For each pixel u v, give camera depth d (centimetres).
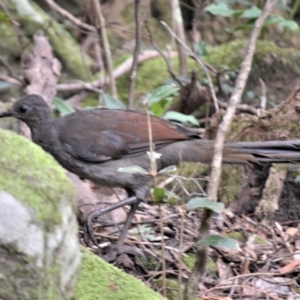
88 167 1033
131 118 1042
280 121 1177
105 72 1683
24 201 544
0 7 1605
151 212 1084
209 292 909
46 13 1906
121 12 1984
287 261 987
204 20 2012
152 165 807
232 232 1073
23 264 537
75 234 589
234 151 993
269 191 1145
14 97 1577
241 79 842
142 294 746
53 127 1045
